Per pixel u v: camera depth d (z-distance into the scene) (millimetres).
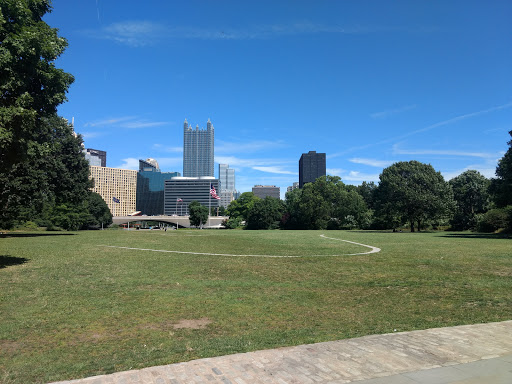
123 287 12922
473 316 8938
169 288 12820
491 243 33656
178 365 5469
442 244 32844
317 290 12648
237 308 10086
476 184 72812
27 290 12141
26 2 15672
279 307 10234
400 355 5812
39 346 6980
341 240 40688
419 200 64250
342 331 7848
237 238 45250
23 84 14867
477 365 5387
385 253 24984
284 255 24203
